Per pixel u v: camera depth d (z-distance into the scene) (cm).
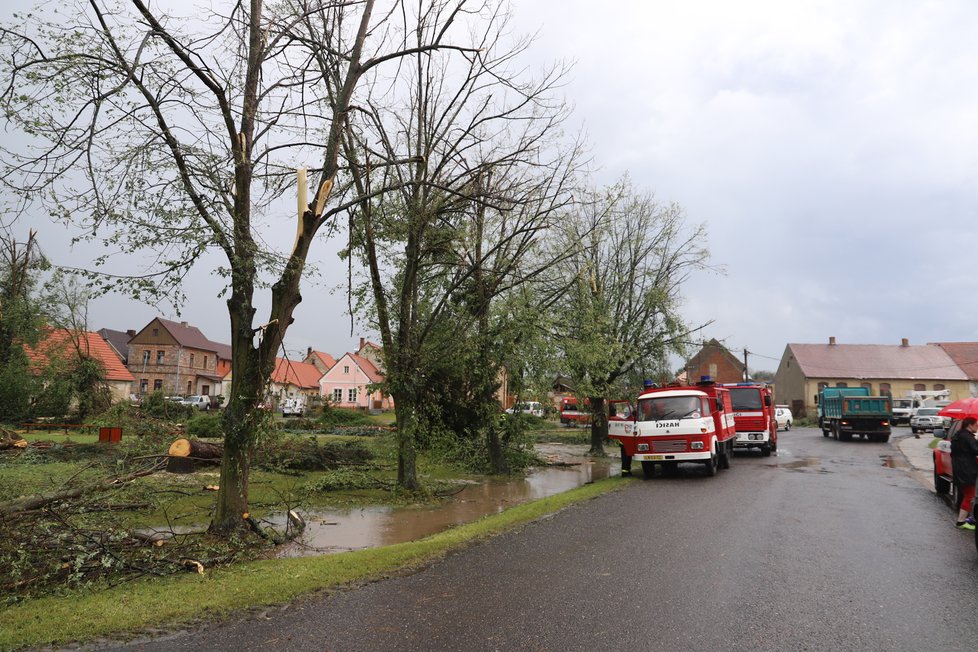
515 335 1658
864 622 520
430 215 1351
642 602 573
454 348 1485
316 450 1747
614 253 2639
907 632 497
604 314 2459
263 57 944
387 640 482
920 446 2862
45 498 729
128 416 1894
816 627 507
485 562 733
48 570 638
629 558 748
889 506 1155
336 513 1182
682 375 3070
